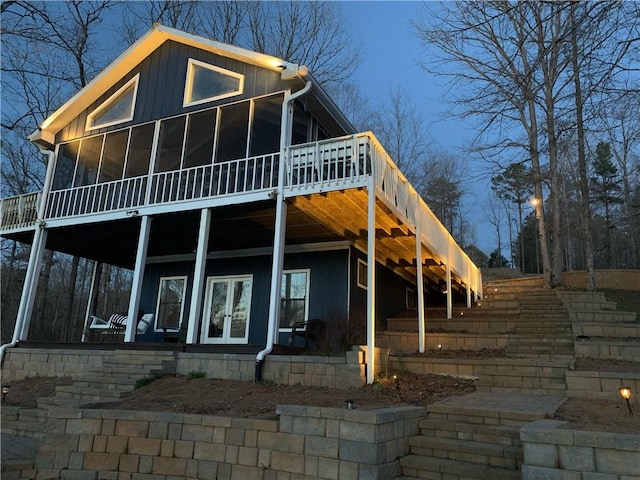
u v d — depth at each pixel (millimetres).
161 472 5219
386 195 8719
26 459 5867
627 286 16453
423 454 4957
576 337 9469
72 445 5598
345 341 9773
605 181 33125
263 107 10312
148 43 11945
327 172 8734
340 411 4555
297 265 12008
